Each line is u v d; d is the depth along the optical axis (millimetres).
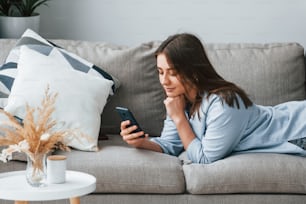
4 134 2699
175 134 2963
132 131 2805
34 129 2285
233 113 2750
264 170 2648
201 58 2846
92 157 2721
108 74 3129
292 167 2670
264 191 2658
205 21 3955
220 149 2744
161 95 3223
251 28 3969
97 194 2662
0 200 2678
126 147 2873
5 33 3717
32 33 3230
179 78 2826
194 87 2836
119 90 3174
